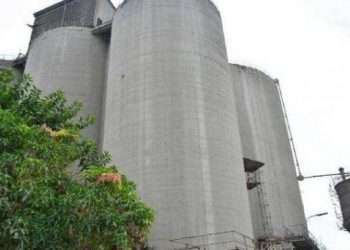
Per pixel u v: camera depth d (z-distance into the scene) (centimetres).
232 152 2573
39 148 1111
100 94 3634
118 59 3023
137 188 2311
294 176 4106
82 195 995
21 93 1443
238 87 4259
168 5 3083
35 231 899
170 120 2495
